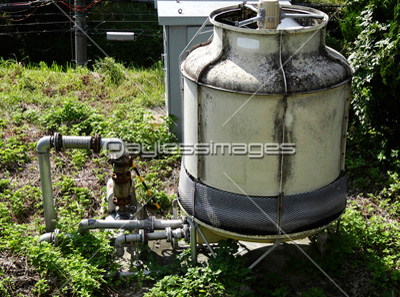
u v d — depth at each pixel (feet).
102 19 69.51
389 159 24.95
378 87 24.66
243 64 15.74
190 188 17.34
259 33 15.30
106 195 22.33
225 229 16.71
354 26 26.35
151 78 36.65
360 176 24.75
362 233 20.07
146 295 17.02
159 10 26.58
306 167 16.12
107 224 19.19
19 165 25.13
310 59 15.96
